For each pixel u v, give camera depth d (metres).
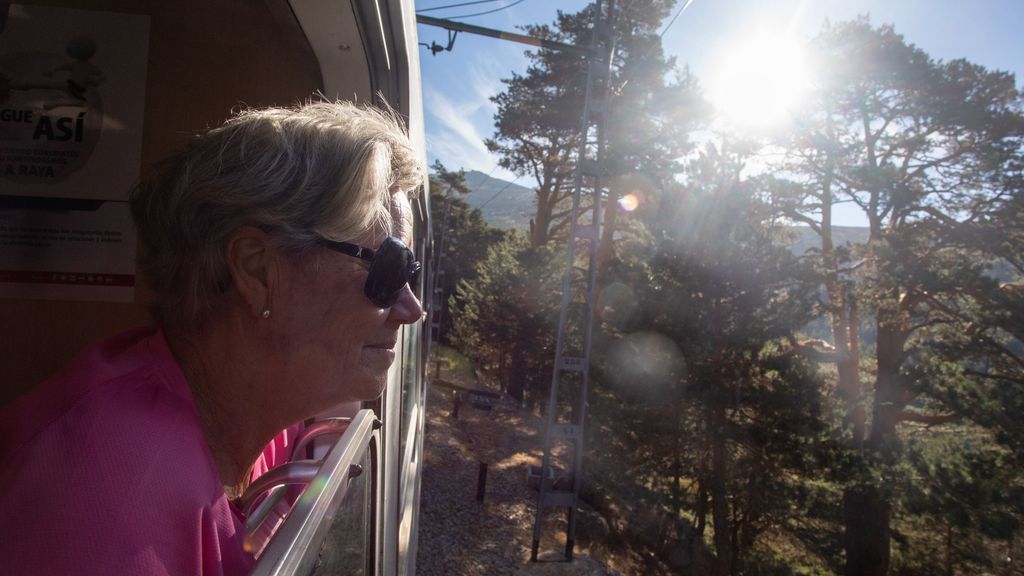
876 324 19.67
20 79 1.73
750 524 15.03
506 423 22.78
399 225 1.00
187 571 0.66
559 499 11.73
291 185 0.84
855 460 14.52
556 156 31.55
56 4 1.74
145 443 0.69
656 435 15.40
